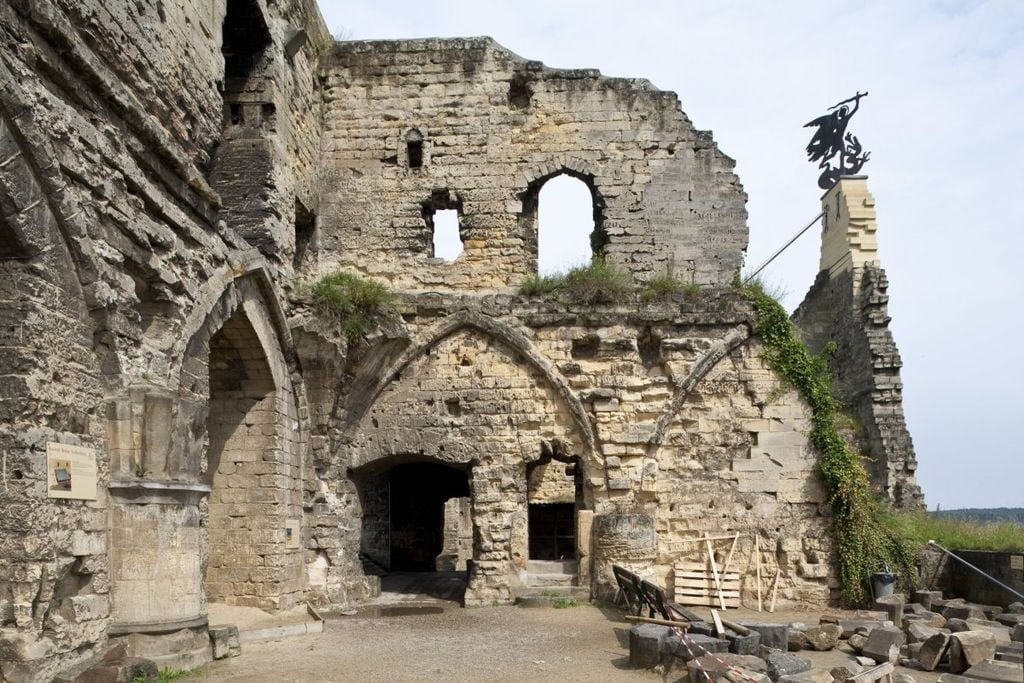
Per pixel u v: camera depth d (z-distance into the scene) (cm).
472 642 1418
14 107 890
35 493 907
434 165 2180
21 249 927
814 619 1766
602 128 2191
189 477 1179
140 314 1219
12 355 913
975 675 1051
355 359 1916
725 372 2033
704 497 1986
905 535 1964
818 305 3294
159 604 1099
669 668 1170
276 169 1795
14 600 891
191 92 1404
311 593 1850
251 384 1738
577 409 1980
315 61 2145
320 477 1931
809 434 2008
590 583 1927
